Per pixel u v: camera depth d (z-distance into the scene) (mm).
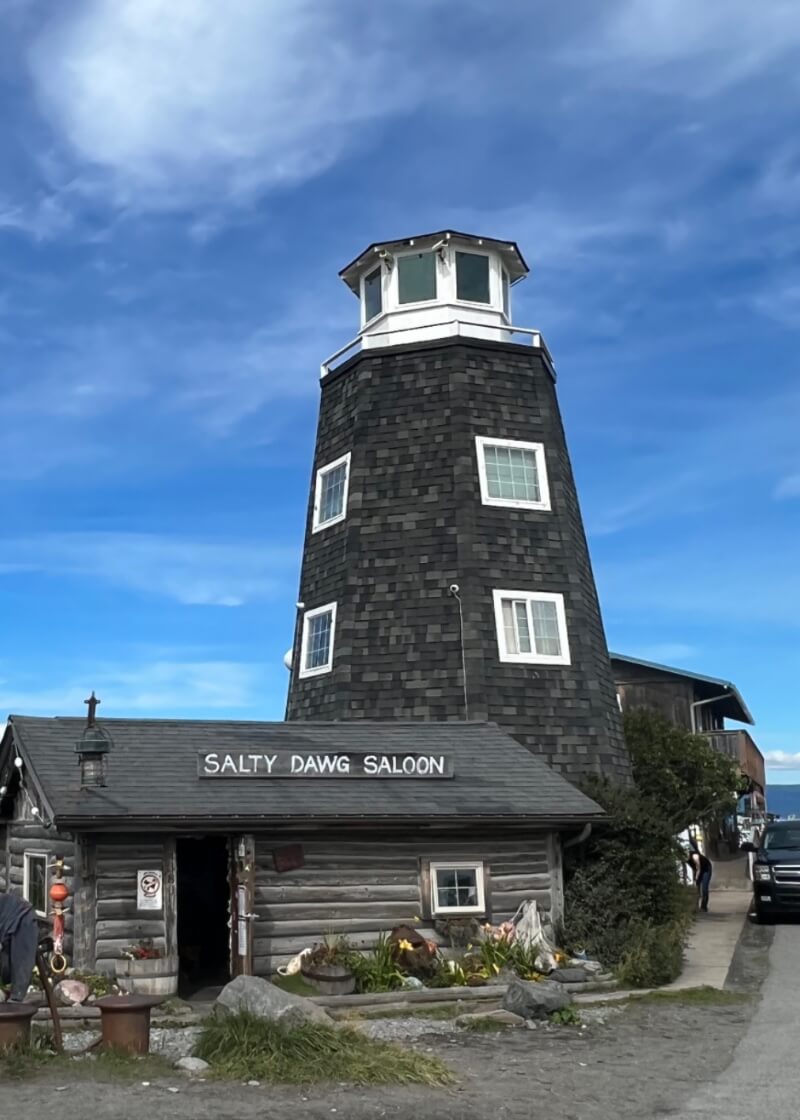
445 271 26938
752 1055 11258
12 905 10602
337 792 16312
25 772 16031
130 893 14484
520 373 26125
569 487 26156
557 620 24188
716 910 27422
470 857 16719
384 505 24859
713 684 40500
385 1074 9906
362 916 15852
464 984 14867
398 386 25844
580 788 19781
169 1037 11789
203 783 15719
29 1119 8172
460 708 22875
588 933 16969
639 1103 9305
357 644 23875
